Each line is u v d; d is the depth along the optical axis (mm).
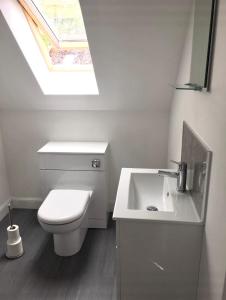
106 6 1556
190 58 1584
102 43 1810
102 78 2137
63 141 2693
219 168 1055
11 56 2014
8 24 1751
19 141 2746
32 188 2887
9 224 2643
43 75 2340
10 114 2660
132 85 2205
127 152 2682
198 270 1387
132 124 2586
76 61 2416
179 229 1320
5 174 2828
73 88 2408
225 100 984
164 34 1731
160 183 1882
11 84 2311
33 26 2049
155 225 1331
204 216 1266
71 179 2475
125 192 1589
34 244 2338
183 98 1790
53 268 2051
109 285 1889
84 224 2369
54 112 2615
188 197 1525
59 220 1911
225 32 988
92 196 2486
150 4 1544
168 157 2510
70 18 2049
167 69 2020
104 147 2508
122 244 1386
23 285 1895
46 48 2307
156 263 1403
